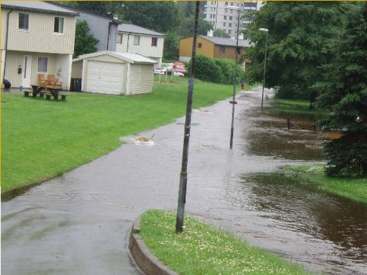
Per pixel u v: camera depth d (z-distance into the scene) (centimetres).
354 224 1905
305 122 4900
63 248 1330
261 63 6550
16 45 4853
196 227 1527
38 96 4359
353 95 2608
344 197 2319
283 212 1992
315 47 6144
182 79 9156
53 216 1616
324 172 2758
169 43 12056
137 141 3147
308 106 6638
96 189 2033
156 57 9544
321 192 2381
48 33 5059
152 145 3097
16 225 1495
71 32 5231
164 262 1189
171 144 3197
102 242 1397
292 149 3438
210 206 1978
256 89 9406
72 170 2308
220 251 1308
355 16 2681
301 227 1819
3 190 1852
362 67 2619
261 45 6581
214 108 5503
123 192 2030
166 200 1980
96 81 5544
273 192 2297
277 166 2883
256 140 3700
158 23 12069
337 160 2680
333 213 2039
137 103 4884
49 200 1811
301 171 2797
